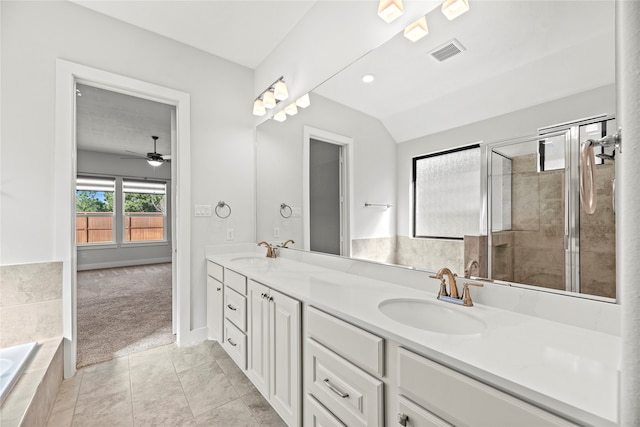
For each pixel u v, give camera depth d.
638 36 0.39
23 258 1.81
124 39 2.21
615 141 0.64
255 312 1.72
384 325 0.95
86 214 6.21
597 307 0.91
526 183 1.09
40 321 1.85
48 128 1.89
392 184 1.60
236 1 2.04
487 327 0.96
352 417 1.04
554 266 1.01
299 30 2.26
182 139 2.44
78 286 4.55
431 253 1.41
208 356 2.24
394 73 1.58
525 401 0.64
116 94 3.39
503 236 1.15
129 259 6.66
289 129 2.40
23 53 1.83
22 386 1.37
